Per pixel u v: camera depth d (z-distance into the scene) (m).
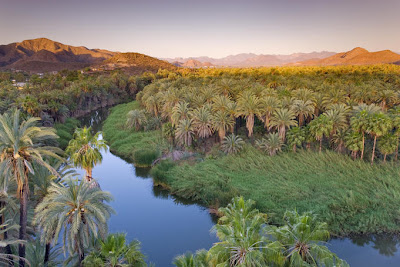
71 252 20.14
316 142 56.88
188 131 57.97
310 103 62.22
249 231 18.30
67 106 94.31
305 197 37.16
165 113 75.50
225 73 168.12
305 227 18.14
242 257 16.98
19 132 21.08
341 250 29.45
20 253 21.78
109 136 73.19
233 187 39.62
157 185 46.66
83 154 38.94
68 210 19.69
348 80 106.81
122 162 57.56
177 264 18.81
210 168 47.47
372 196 36.34
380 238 30.98
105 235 20.84
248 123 60.28
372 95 70.12
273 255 17.47
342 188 38.88
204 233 33.59
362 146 46.56
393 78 111.38
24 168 21.33
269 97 57.84
